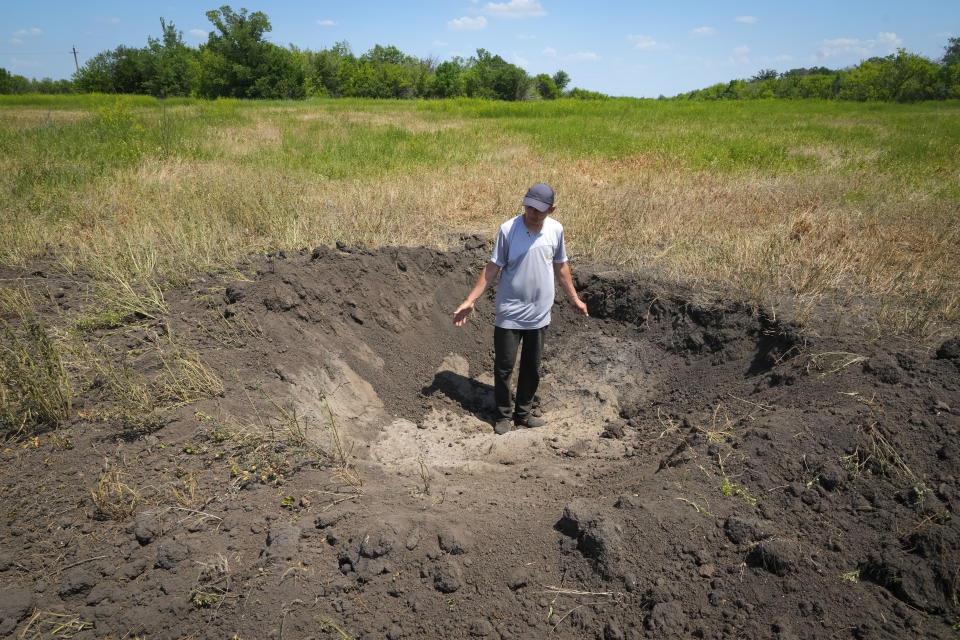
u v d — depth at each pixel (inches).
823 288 185.9
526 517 106.8
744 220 272.1
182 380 134.2
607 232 259.6
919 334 150.9
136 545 95.7
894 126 752.3
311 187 326.0
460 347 208.4
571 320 213.2
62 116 856.3
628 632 84.7
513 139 584.4
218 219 252.5
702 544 95.7
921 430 110.5
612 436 159.9
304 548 95.9
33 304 172.4
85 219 255.6
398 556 94.1
